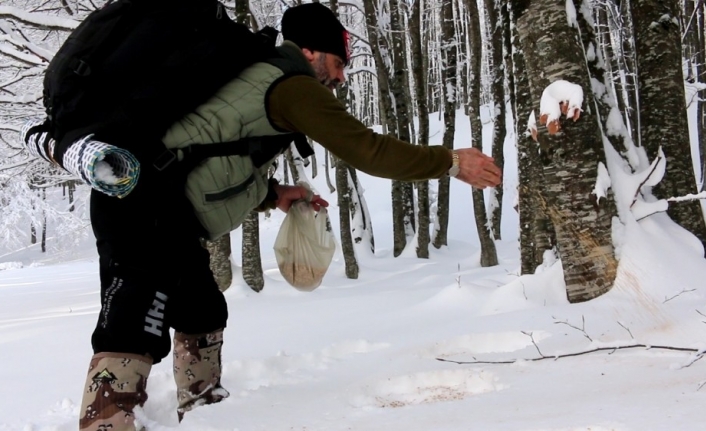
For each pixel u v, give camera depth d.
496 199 14.67
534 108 3.95
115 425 1.73
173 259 1.90
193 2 1.81
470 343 3.15
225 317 2.32
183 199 1.85
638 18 4.42
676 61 4.31
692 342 2.38
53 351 4.20
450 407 1.92
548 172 3.86
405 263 11.33
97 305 7.44
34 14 6.44
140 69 1.75
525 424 1.56
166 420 2.40
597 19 13.87
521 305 4.11
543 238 5.27
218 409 2.06
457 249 13.94
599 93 4.25
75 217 22.08
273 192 2.36
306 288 2.37
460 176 1.92
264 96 1.84
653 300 3.26
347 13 16.77
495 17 11.94
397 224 13.46
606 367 2.22
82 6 8.49
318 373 2.81
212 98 1.83
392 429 1.71
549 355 2.44
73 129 1.77
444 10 12.64
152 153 1.76
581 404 1.71
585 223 3.68
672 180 4.21
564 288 4.16
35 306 8.17
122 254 1.84
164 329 1.89
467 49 27.47
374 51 12.66
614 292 3.53
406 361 2.82
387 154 1.83
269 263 11.91
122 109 1.73
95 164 1.60
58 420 2.43
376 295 6.00
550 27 3.82
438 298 4.73
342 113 1.84
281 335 4.06
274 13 13.46
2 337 5.12
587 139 3.71
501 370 2.41
